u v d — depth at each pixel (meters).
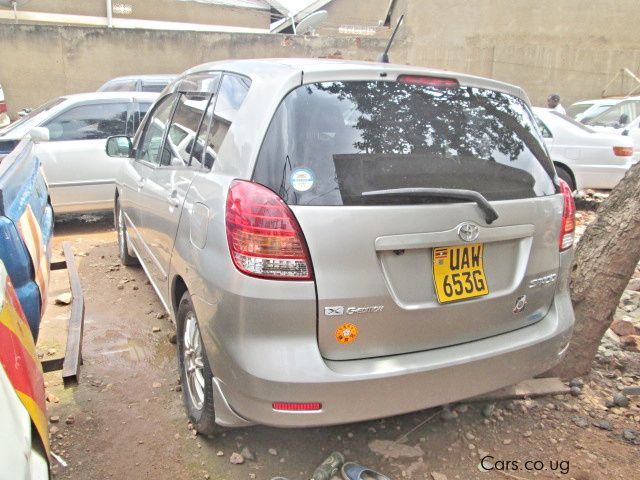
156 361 3.54
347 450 2.75
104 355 3.59
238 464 2.63
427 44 17.17
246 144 2.32
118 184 4.85
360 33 20.47
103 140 6.41
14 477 1.36
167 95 4.00
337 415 2.18
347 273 2.14
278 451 2.73
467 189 2.36
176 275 2.90
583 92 16.81
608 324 3.32
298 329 2.13
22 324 2.02
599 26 16.38
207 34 15.48
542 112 8.55
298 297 2.10
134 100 6.65
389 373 2.20
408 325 2.27
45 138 5.95
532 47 16.73
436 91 2.53
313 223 2.11
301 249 2.10
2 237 2.63
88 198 6.38
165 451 2.71
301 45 16.17
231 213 2.22
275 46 15.93
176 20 18.66
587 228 3.43
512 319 2.55
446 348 2.38
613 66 16.50
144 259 3.91
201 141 2.88
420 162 2.33
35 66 14.62
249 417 2.23
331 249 2.12
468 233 2.30
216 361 2.33
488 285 2.43
